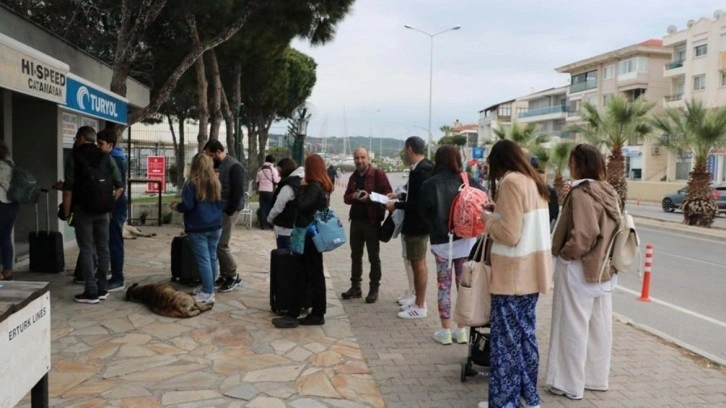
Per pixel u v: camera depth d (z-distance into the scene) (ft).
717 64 143.84
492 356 13.51
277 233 22.08
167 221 47.96
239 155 69.21
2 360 8.77
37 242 26.53
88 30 46.29
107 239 22.49
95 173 21.30
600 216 14.43
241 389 14.80
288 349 17.87
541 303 25.55
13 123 32.35
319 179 19.88
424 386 15.43
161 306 20.84
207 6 35.24
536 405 13.62
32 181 23.31
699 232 60.34
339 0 40.91
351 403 14.25
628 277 34.83
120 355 16.90
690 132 66.64
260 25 42.80
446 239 18.19
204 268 22.08
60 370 15.67
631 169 176.04
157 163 77.97
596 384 15.42
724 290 31.53
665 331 23.26
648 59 177.99
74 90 27.76
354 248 24.44
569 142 93.30
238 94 66.33
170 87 37.40
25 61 19.17
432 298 25.22
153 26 45.29
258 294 24.47
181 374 15.67
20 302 9.36
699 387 15.85
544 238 13.32
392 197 22.20
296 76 99.76
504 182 13.01
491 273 13.56
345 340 18.88
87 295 21.89
